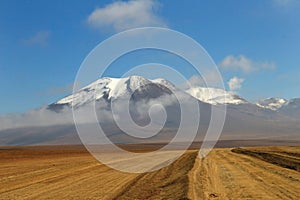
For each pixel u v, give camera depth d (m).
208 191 24.56
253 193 24.08
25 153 94.44
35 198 22.50
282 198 22.19
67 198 22.38
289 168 42.72
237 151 91.31
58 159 66.00
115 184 28.61
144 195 23.27
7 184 29.56
